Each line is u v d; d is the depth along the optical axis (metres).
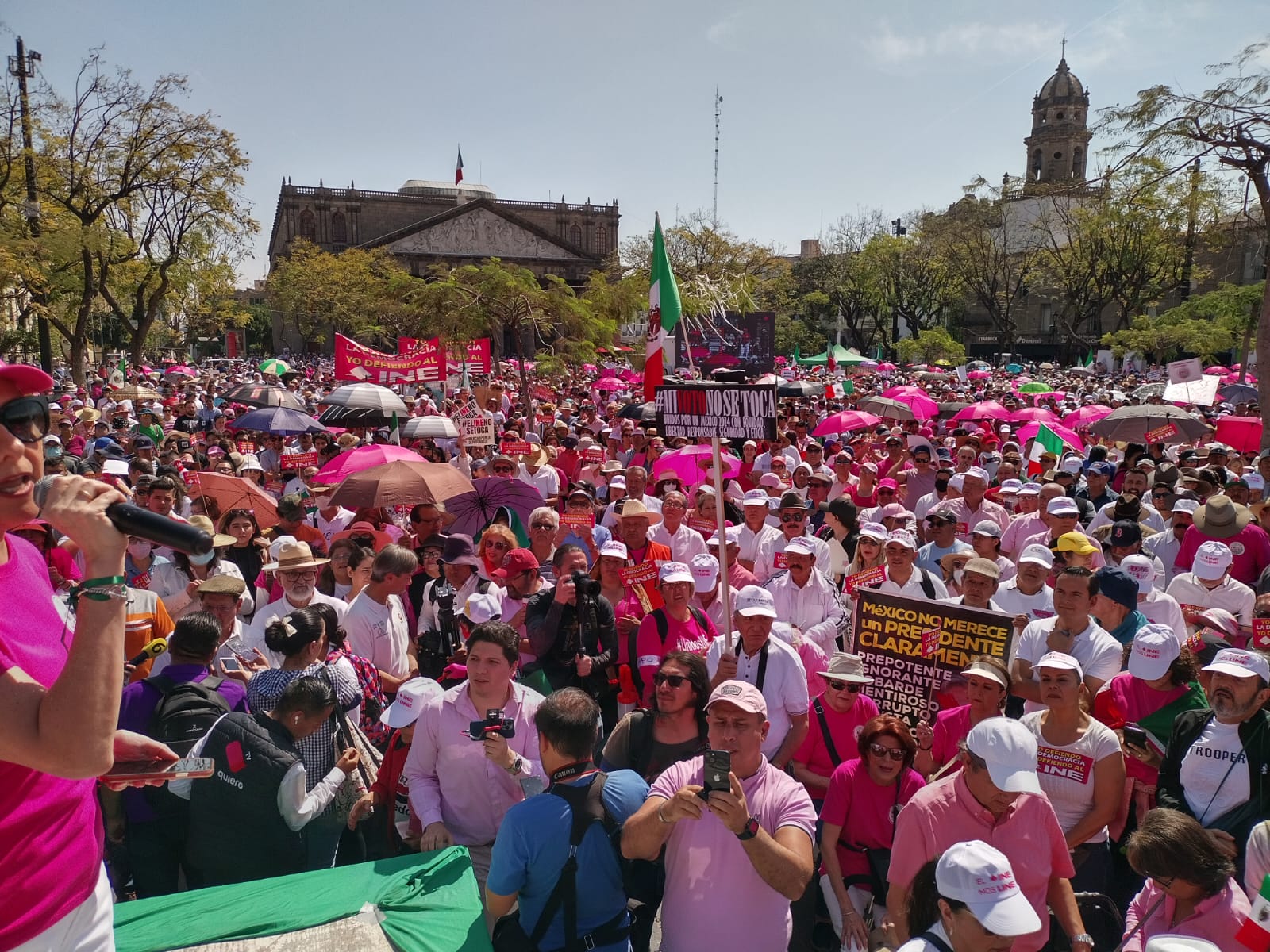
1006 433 16.48
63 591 5.45
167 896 3.48
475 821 4.38
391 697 5.86
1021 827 3.56
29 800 1.77
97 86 29.73
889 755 4.32
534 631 5.86
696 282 24.55
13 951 1.76
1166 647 4.78
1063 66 80.44
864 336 81.56
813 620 6.82
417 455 8.91
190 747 4.18
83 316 30.75
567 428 15.62
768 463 12.95
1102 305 54.34
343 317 64.81
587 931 3.32
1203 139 15.87
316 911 3.39
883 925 4.17
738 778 3.48
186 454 11.92
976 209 61.91
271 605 5.95
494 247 84.44
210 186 32.25
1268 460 11.62
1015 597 6.66
